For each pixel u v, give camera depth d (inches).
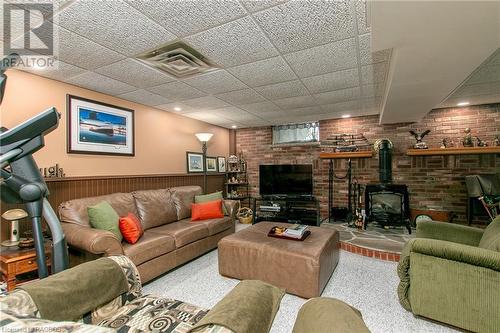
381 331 67.8
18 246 82.0
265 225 122.6
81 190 112.9
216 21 67.5
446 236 86.9
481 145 153.2
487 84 119.3
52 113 51.9
